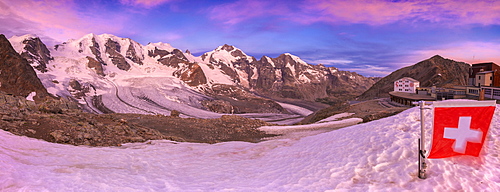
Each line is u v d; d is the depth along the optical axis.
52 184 6.70
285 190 7.58
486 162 7.80
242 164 11.42
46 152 10.66
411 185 7.25
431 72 121.44
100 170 8.77
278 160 11.71
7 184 6.38
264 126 30.34
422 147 7.61
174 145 15.64
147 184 7.94
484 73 49.03
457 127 7.66
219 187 7.95
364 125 14.66
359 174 8.39
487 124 7.75
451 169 7.66
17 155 9.38
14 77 136.50
